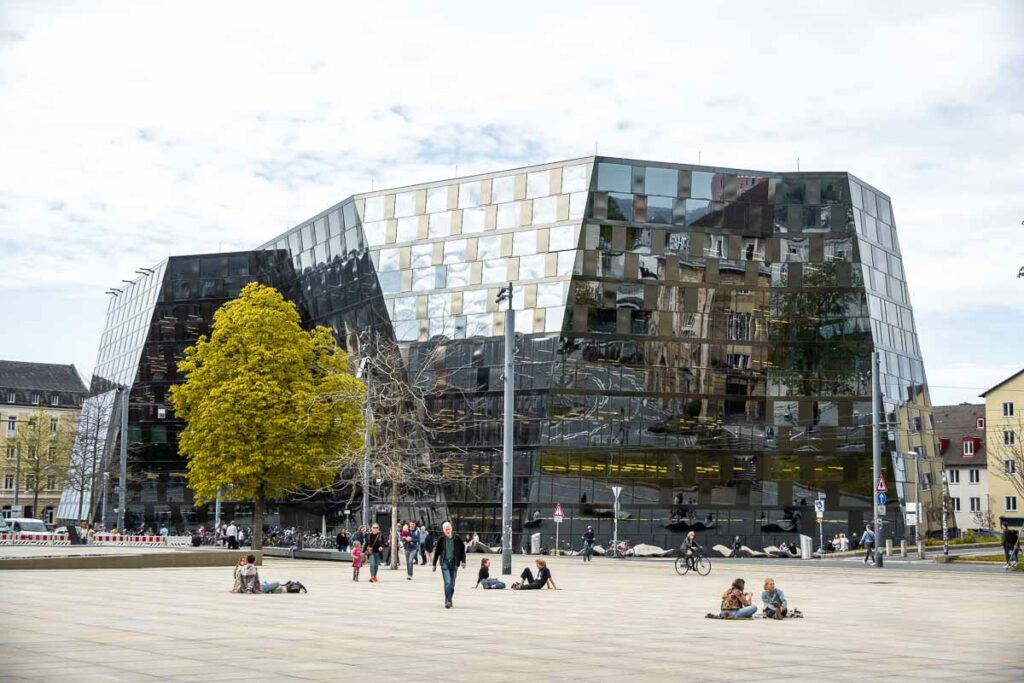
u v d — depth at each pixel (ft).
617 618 79.97
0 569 138.82
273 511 301.84
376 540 127.95
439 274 264.52
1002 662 54.60
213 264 323.57
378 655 54.49
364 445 179.22
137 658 51.44
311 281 299.58
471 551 248.11
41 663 49.11
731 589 81.15
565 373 246.68
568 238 250.57
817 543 252.21
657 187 254.27
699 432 251.19
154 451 322.55
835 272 257.34
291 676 46.21
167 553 151.94
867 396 255.91
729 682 46.34
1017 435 389.60
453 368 258.37
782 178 259.39
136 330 343.05
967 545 269.23
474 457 253.44
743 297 255.70
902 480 261.65
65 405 534.78
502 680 46.14
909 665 53.01
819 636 67.87
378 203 276.00
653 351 250.57
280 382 202.28
